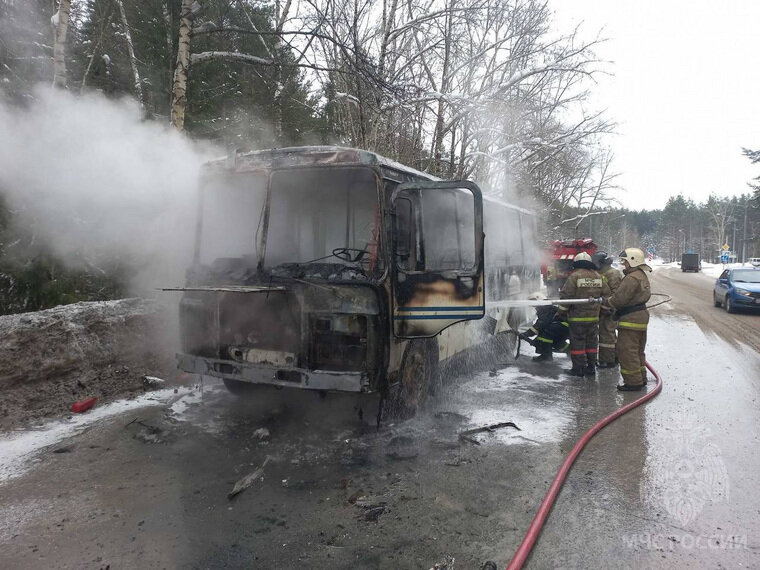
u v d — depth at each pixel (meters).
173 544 3.14
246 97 13.64
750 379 7.45
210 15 11.71
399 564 2.97
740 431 5.24
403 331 4.76
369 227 4.73
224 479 4.02
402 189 4.67
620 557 3.06
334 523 3.41
